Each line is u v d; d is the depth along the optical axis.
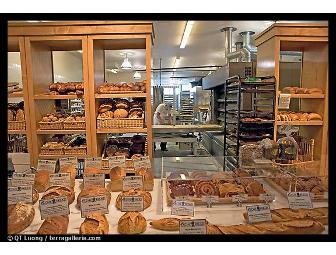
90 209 1.18
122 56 4.40
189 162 1.92
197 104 6.68
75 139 2.33
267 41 2.42
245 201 1.30
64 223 1.06
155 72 7.80
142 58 4.55
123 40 2.14
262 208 1.12
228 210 1.23
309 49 2.47
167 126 4.26
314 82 2.39
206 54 5.28
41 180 1.47
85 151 2.16
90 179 1.52
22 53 2.05
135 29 2.04
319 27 2.14
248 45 3.82
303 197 1.19
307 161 1.85
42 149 2.14
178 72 7.91
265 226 1.04
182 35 3.55
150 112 2.14
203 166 1.82
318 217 1.07
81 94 2.14
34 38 2.05
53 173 1.58
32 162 2.10
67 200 1.17
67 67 3.44
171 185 1.45
